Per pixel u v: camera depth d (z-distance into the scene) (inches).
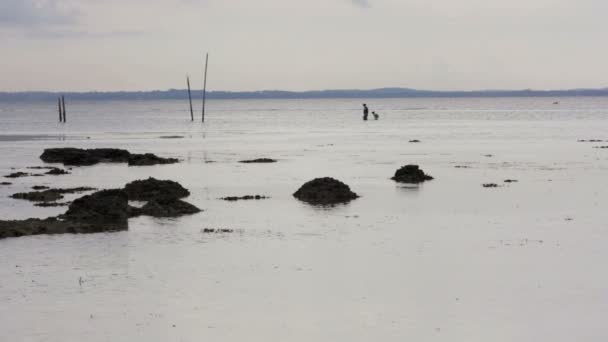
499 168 3134.8
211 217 1996.8
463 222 1905.8
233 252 1583.4
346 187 2342.5
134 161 3398.1
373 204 2198.6
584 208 2094.0
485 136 5334.6
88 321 1145.4
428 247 1621.6
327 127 7007.9
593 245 1621.6
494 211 2062.0
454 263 1475.1
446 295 1262.3
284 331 1099.3
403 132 5994.1
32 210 2116.1
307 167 3238.2
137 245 1654.8
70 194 2434.8
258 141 4970.5
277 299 1249.4
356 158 3661.4
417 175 2741.1
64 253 1577.3
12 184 2696.9
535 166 3198.8
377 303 1223.5
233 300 1245.7
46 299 1254.9
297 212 2070.6
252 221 1936.5
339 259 1518.2
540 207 2118.6
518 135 5403.5
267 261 1504.7
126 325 1126.4
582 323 1123.3
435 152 3988.7
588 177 2785.4
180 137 5413.4
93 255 1563.7
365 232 1788.9
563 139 4909.0
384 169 3142.2
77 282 1357.0
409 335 1078.4
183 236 1753.2
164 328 1114.7
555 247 1606.8
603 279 1348.4
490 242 1664.6
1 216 2021.4
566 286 1307.8
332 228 1839.3
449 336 1074.1
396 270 1425.9
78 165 3403.1
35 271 1434.5
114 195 1998.0
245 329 1108.5
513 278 1362.0
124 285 1337.4
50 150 3585.1
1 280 1371.8
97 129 6525.6
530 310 1182.3
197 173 3031.5
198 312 1185.4
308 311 1187.3
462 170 3073.3
